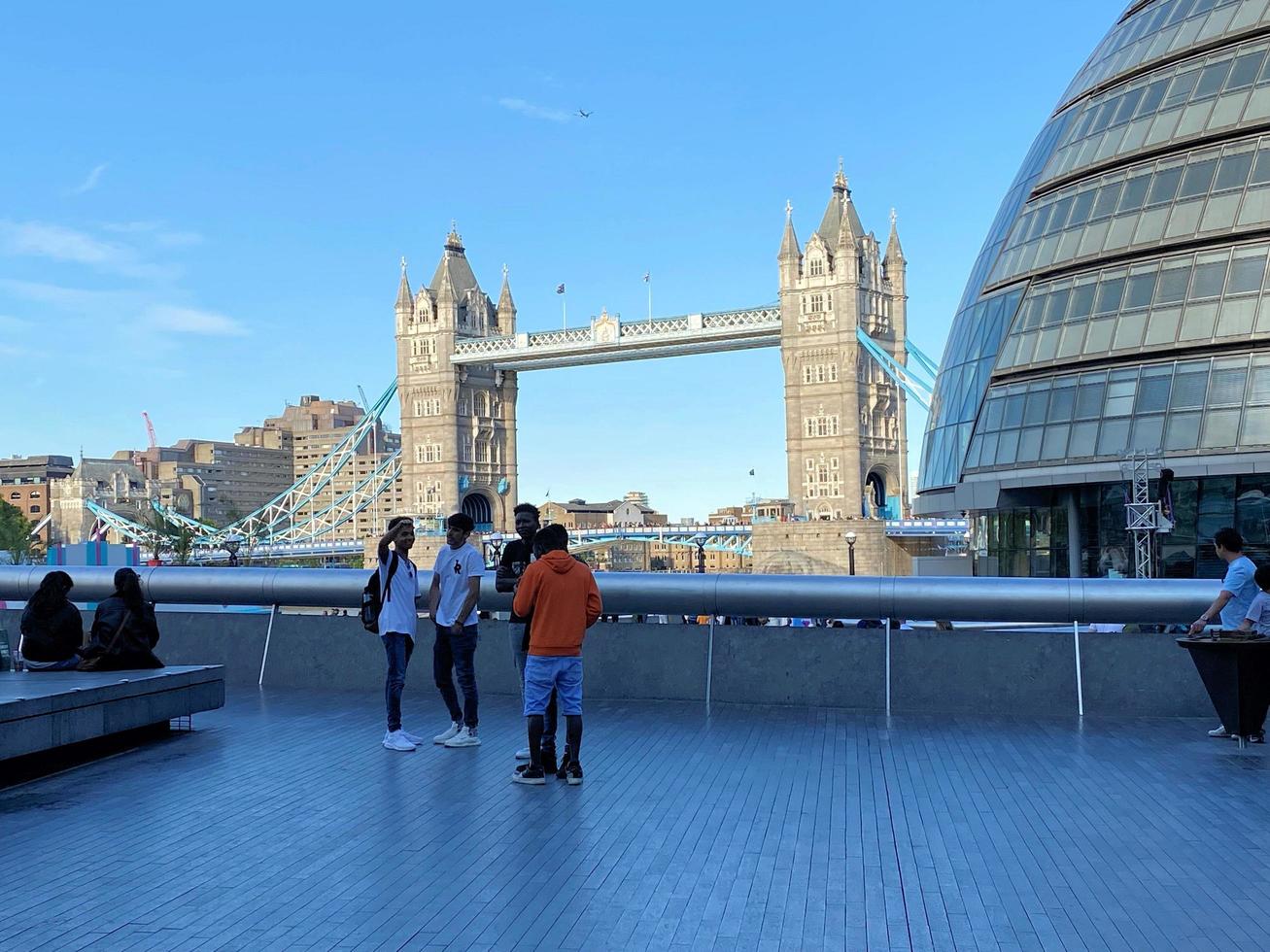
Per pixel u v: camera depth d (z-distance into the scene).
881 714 16.22
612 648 17.88
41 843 9.91
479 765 13.12
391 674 14.14
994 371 45.34
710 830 10.20
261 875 8.98
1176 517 39.56
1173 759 13.04
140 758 13.52
